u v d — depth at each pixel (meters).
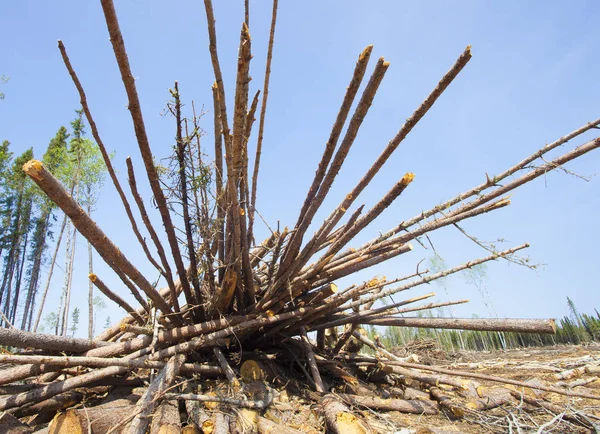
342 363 6.54
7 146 19.59
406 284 5.28
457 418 5.15
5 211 19.09
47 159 17.28
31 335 3.97
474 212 4.42
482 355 17.64
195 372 4.62
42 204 17.17
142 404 3.60
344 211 4.07
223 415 3.85
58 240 15.90
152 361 4.28
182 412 4.15
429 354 13.32
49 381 4.36
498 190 4.23
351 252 5.59
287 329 5.66
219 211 4.54
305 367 5.78
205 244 4.58
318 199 3.97
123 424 3.39
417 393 5.86
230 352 5.38
